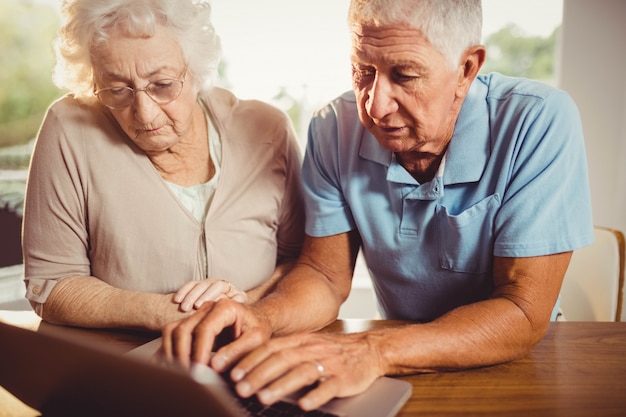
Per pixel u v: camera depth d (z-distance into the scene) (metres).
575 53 2.15
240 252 1.37
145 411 0.70
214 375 0.71
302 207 1.47
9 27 2.49
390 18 0.92
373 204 1.24
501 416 0.82
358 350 0.92
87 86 1.24
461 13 0.95
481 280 1.20
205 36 1.20
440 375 0.96
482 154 1.12
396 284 1.30
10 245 2.42
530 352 1.04
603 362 0.99
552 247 1.04
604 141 2.19
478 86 1.16
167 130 1.20
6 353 0.79
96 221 1.29
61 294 1.24
